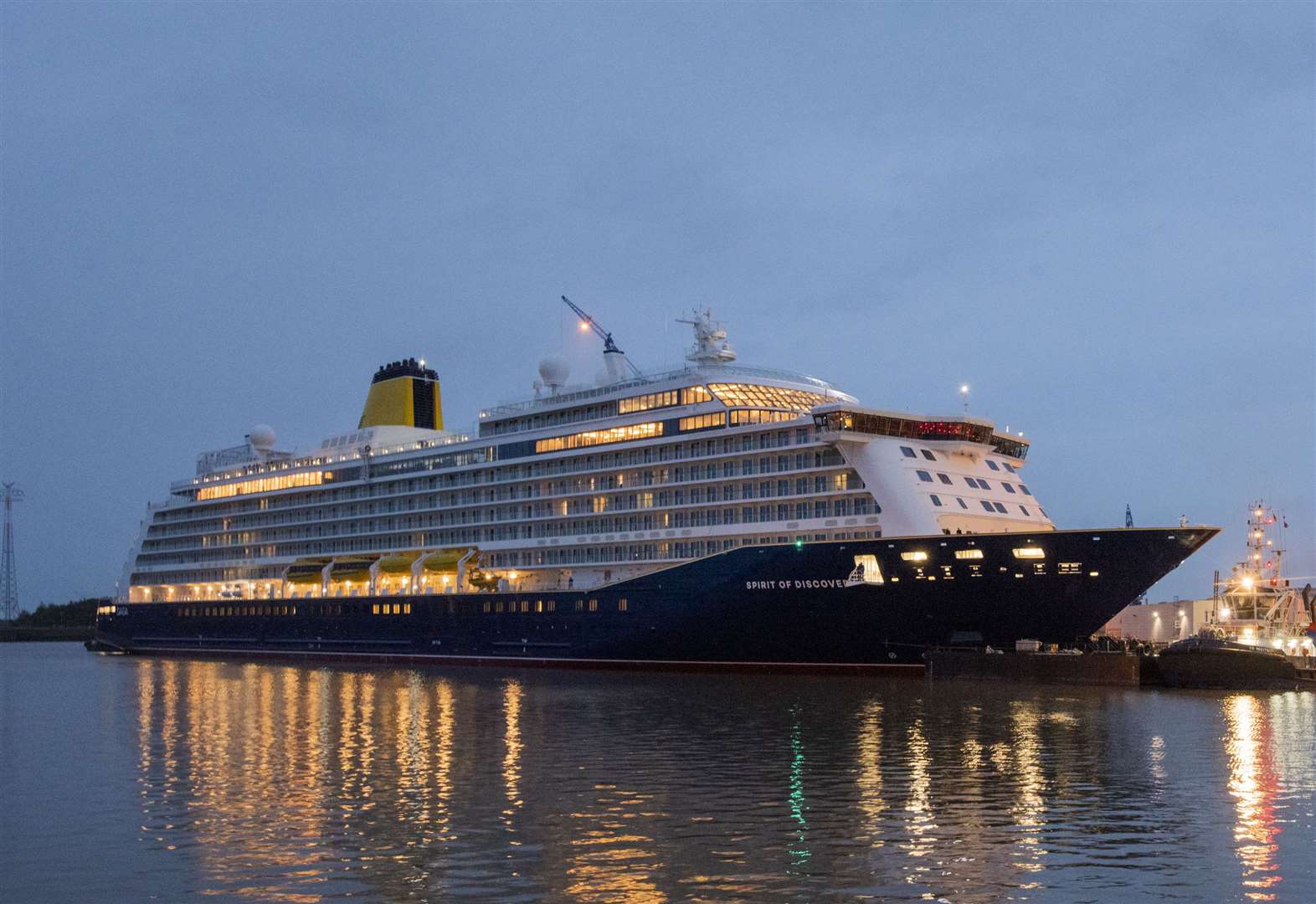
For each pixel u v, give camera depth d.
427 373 127.31
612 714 59.44
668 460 87.75
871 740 49.09
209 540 134.75
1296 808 35.75
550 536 96.75
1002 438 83.12
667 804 36.75
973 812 35.34
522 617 95.50
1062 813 35.19
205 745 51.44
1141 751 45.84
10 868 30.62
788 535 80.56
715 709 60.88
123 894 28.34
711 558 81.44
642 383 93.81
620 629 87.44
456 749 48.47
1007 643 72.31
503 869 29.72
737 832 33.09
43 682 92.25
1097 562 67.38
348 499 117.75
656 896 27.44
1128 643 78.00
